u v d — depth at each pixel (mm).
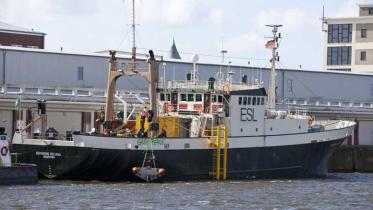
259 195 112062
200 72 180375
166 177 125375
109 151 121125
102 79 172000
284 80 191500
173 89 132375
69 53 168625
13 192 106688
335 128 146250
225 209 99000
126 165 122375
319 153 139250
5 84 155375
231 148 129000
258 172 132500
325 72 199125
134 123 129375
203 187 118438
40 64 165750
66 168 121312
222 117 129625
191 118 130125
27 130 138625
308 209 101438
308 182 131375
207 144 127375
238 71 185000
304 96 195000
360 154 172000
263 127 132500
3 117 146750
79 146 120438
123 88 171625
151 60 125125
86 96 155500
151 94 125125
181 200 104562
